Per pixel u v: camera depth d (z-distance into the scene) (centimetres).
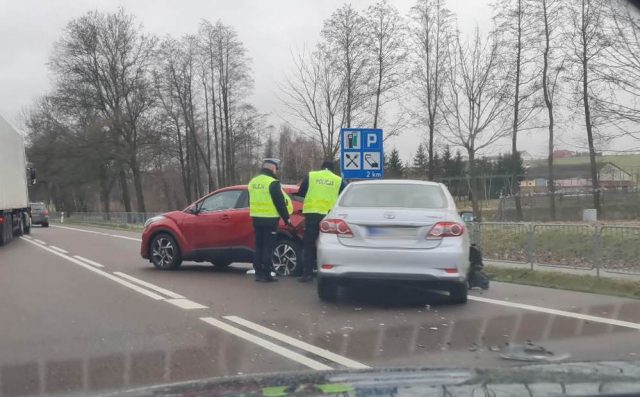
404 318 731
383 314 756
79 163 4728
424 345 607
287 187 1123
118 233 2917
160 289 966
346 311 776
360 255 755
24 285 1037
